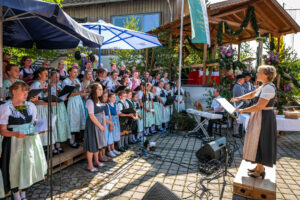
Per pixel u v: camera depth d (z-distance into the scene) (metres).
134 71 7.44
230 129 7.57
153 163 4.41
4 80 3.57
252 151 3.20
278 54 9.49
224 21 8.51
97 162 4.18
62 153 4.11
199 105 7.31
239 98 3.69
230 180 3.70
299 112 5.78
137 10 13.09
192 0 6.78
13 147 2.68
